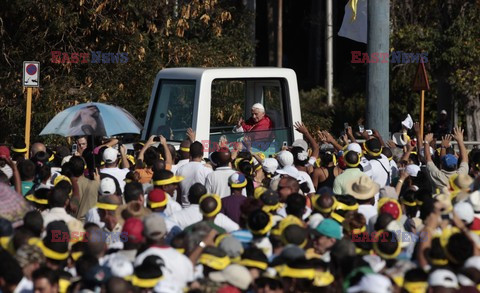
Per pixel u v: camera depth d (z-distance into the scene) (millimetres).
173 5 59375
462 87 75375
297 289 18969
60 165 37000
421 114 44406
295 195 23875
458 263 19703
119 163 33625
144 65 57750
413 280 18438
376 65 41625
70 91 55250
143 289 18234
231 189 27469
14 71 55531
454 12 75312
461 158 32969
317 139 65875
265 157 36719
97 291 19188
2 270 18281
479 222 22656
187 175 30609
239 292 18906
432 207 23562
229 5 70688
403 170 31500
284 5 138500
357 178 27672
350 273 18859
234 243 20656
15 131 55688
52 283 18391
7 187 23484
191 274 20094
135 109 57406
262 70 38438
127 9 55156
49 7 53031
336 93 116812
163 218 22281
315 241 21953
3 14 53844
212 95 38594
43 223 22156
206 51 60812
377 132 39438
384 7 41344
